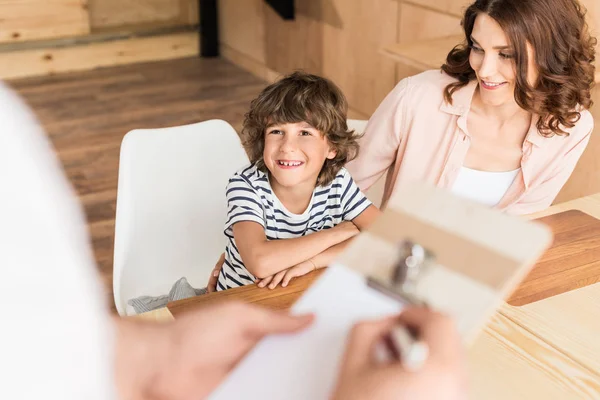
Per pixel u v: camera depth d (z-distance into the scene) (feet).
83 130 12.19
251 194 4.45
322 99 4.29
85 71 15.24
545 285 3.61
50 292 0.52
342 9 11.82
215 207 5.55
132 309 4.96
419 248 1.65
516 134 5.01
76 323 0.53
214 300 3.58
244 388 1.49
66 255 0.53
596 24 7.00
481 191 5.18
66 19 14.74
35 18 14.46
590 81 4.93
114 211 9.46
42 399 0.52
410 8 10.24
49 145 0.54
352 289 1.73
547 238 1.63
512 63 4.58
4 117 0.51
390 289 1.67
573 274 3.72
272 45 14.25
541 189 5.15
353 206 4.67
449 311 1.53
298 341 1.61
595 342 3.16
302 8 12.95
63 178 0.54
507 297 3.50
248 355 1.57
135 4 15.35
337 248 4.13
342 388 1.09
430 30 9.95
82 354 0.54
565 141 4.98
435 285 1.60
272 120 4.29
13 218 0.51
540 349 3.10
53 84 14.44
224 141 5.52
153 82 14.65
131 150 5.16
